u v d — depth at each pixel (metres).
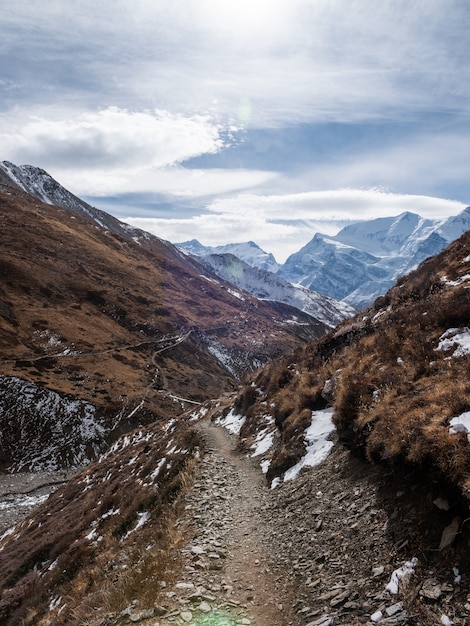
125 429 74.25
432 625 5.65
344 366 17.44
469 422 8.02
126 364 100.69
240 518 12.41
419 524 7.62
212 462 19.20
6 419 66.81
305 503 11.58
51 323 103.69
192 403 93.62
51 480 58.19
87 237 191.88
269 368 30.36
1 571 23.09
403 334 15.11
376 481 10.01
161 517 14.58
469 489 6.73
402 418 9.70
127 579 9.45
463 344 12.04
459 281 18.80
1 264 121.00
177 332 138.50
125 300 142.88
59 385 78.31
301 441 15.63
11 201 185.88
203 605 7.69
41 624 12.70
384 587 6.85
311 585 7.82
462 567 6.23
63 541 21.58
